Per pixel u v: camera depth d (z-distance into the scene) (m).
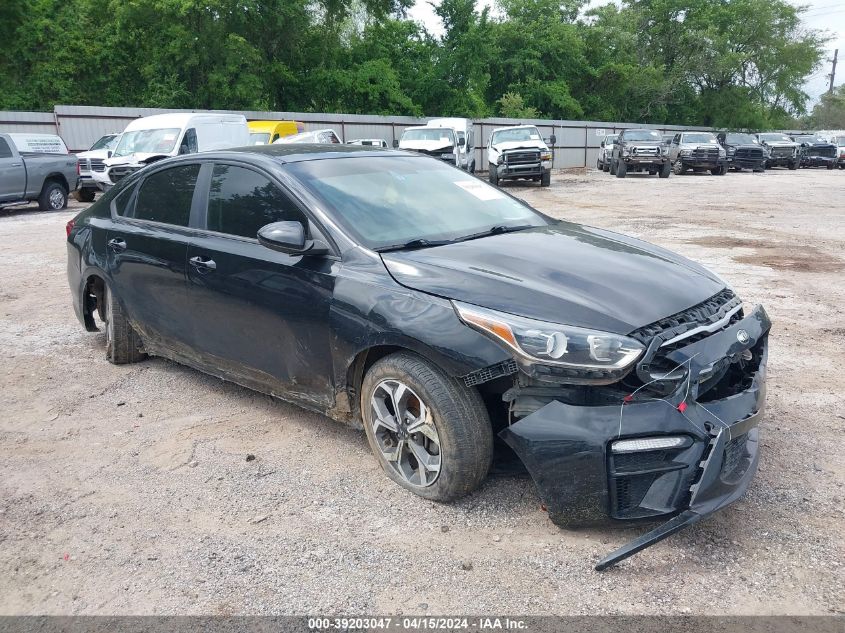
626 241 3.96
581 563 2.77
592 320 2.80
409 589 2.67
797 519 3.04
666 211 15.13
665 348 2.80
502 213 4.19
